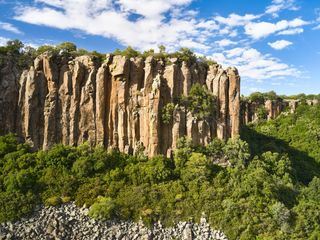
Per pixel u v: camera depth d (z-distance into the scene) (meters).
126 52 88.56
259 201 74.19
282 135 136.88
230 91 91.31
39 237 66.19
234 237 68.56
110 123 84.62
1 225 66.06
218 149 85.44
